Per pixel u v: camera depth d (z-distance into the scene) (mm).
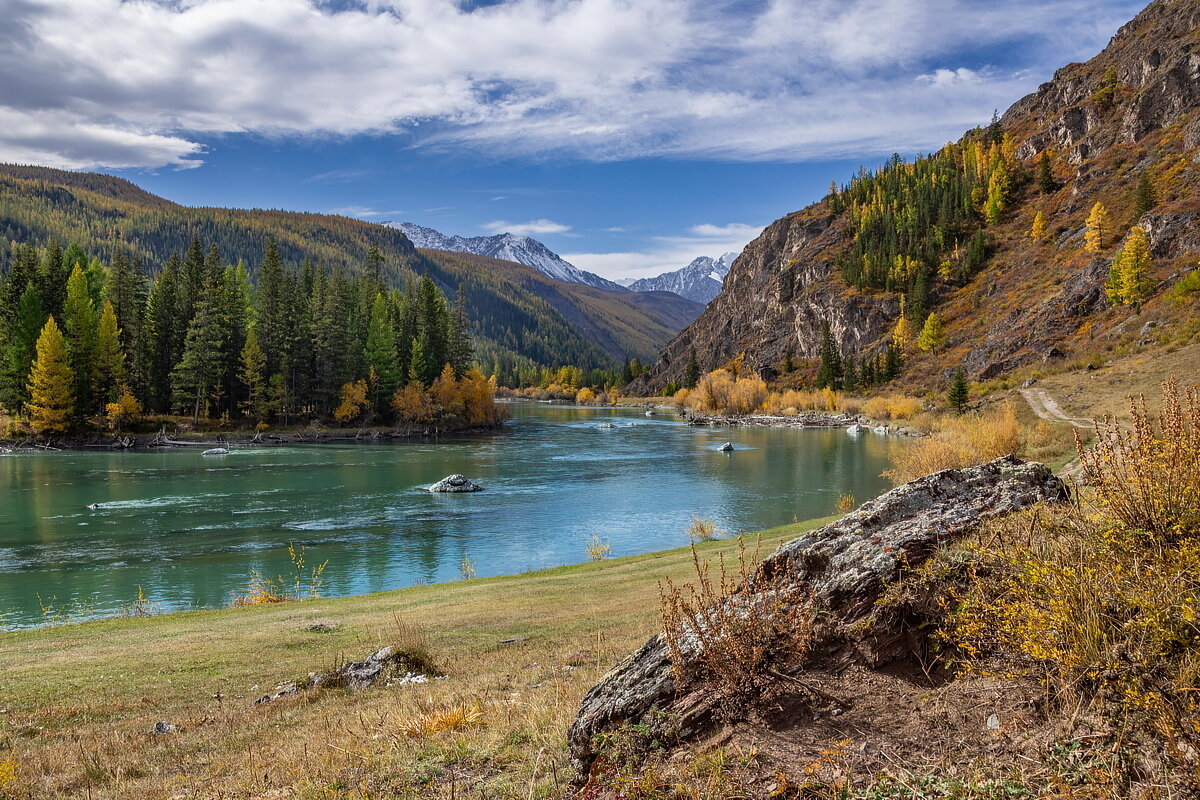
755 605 4832
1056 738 3324
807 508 42312
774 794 3555
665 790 3938
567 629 14609
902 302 159250
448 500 45531
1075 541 4020
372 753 6578
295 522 38781
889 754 3627
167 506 42938
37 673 13336
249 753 7574
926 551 4707
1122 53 190625
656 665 5070
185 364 83688
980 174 193875
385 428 95438
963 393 81438
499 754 5867
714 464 63125
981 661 4043
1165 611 3254
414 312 120000
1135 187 135000
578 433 99562
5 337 82188
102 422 79000
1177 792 2768
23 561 30578
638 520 39406
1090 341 92125
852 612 4602
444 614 17641
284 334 92812
